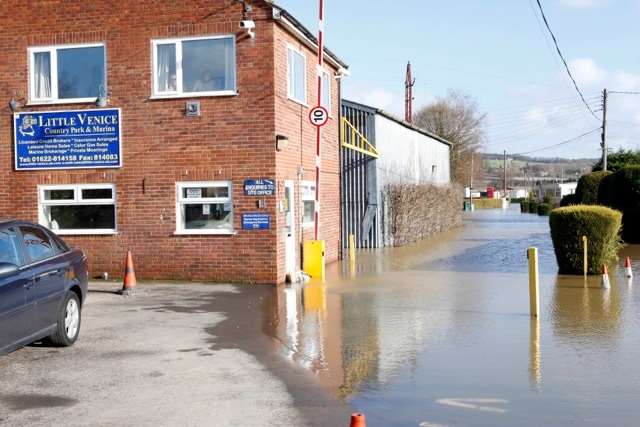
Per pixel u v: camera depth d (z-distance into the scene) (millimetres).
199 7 15461
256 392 7363
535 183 148625
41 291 8570
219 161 15430
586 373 8055
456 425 6379
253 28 15227
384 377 7949
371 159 26109
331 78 21094
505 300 13273
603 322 11016
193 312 12023
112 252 15930
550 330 10422
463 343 9609
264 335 10203
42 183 16188
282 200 15719
